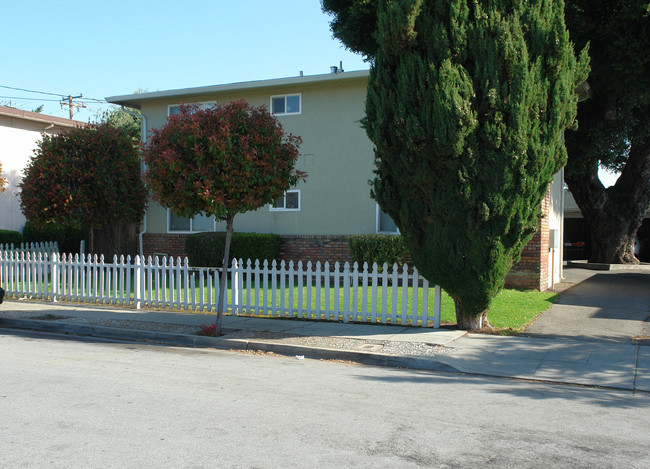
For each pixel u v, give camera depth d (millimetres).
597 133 19188
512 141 8336
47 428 5047
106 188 17328
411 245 9453
